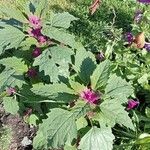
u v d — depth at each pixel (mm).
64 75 424
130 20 668
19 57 450
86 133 404
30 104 464
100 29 602
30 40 428
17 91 459
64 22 439
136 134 454
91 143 402
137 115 479
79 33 638
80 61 431
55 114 397
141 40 492
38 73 446
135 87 504
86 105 403
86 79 426
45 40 433
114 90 406
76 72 436
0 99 508
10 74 437
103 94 406
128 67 502
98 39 581
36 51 436
